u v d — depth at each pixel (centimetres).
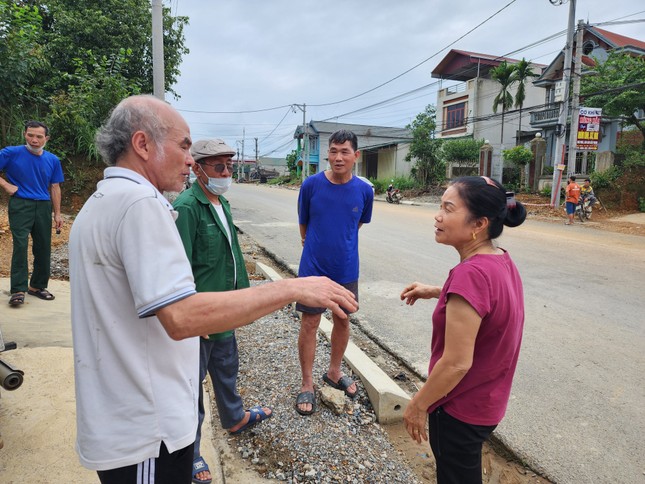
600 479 239
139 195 118
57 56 1387
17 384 187
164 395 127
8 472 209
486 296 145
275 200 2186
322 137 4375
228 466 229
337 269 280
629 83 1636
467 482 163
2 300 422
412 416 162
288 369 322
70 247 125
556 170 1652
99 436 121
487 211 156
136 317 122
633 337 435
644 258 830
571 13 1528
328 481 219
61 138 880
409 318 486
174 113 136
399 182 2780
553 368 367
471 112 2808
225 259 225
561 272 711
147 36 1546
